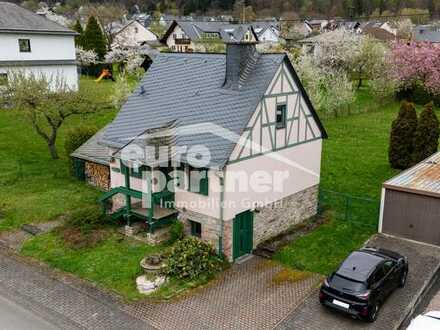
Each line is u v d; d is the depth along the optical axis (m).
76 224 18.47
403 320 12.77
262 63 17.30
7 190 22.83
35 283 14.94
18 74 28.48
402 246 17.12
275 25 87.94
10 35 37.62
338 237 18.25
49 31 39.75
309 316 13.02
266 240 17.97
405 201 17.55
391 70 47.00
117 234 17.95
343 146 30.84
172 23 76.81
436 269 15.48
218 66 18.58
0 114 36.31
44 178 24.62
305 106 18.73
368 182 24.17
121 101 35.91
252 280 15.11
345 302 12.50
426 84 45.25
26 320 12.99
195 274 15.00
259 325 12.65
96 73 58.44
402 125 25.55
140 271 15.32
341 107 40.16
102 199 18.52
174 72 19.84
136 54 57.28
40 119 34.34
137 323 12.84
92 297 14.12
